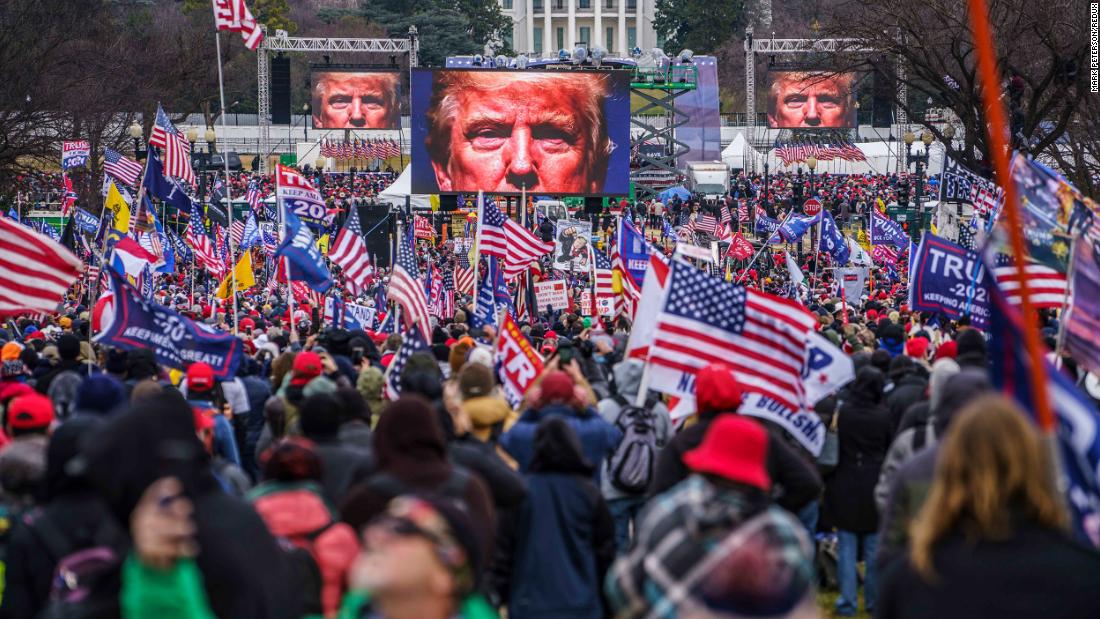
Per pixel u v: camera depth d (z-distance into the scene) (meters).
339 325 76.69
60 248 42.41
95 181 179.12
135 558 16.47
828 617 37.38
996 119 17.22
